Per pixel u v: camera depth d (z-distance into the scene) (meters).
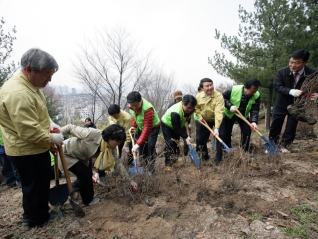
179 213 2.75
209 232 2.41
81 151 2.89
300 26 9.43
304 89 3.94
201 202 2.93
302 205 2.66
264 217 2.52
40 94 2.44
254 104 4.34
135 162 3.65
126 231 2.50
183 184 3.41
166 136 4.23
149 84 13.52
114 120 4.59
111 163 2.99
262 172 3.59
